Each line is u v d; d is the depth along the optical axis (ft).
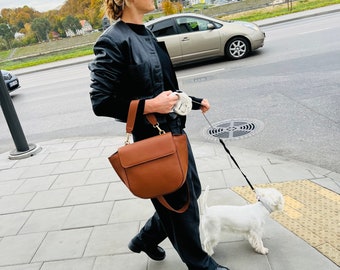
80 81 41.16
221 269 7.38
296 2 83.66
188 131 17.52
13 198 13.43
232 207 8.07
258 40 32.58
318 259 7.76
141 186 5.71
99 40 5.68
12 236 10.77
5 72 39.52
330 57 26.04
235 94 22.16
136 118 5.74
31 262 9.34
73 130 22.12
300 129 15.17
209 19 33.14
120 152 5.72
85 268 8.75
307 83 21.16
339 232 8.48
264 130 15.85
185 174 5.85
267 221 9.28
